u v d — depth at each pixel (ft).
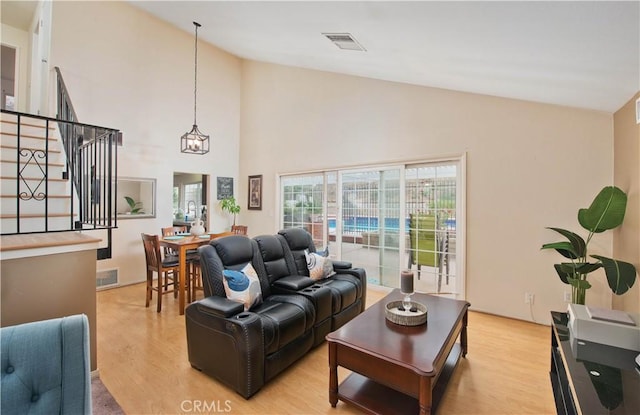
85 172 10.97
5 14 16.37
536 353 8.67
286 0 7.01
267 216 19.58
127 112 15.84
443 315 7.46
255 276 8.59
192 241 12.46
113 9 15.40
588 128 9.79
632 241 8.06
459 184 12.28
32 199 9.80
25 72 17.56
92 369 7.29
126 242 15.53
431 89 12.86
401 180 13.82
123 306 12.39
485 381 7.35
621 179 8.76
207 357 7.30
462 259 12.10
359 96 15.14
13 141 11.25
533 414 6.24
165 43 17.46
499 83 9.25
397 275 14.08
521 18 5.01
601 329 5.73
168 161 17.49
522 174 10.91
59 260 6.84
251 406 6.44
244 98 21.17
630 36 4.93
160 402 6.51
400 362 5.34
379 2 5.75
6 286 6.19
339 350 6.29
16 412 3.39
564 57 6.18
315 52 11.57
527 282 10.87
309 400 6.65
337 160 15.99
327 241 16.66
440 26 6.16
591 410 3.98
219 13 10.39
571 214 10.07
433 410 6.11
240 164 21.31
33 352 3.61
